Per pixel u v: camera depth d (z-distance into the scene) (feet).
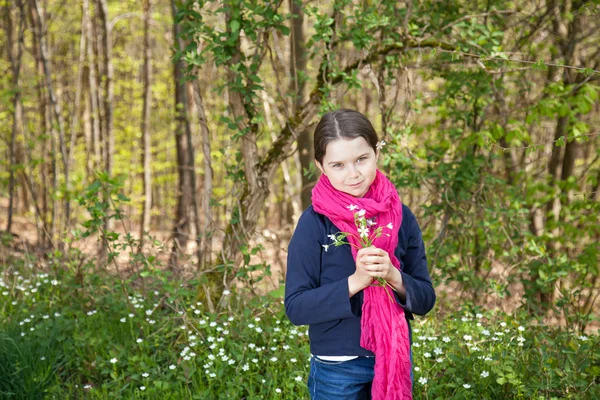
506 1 16.98
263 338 11.97
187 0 12.94
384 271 5.43
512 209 15.23
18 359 11.19
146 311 12.71
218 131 34.88
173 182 55.83
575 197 19.20
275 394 9.84
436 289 16.21
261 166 13.84
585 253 14.57
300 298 5.73
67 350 11.92
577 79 17.58
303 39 20.98
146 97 42.86
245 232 13.51
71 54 49.67
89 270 16.05
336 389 5.99
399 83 15.03
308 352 11.07
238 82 13.14
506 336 11.23
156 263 13.66
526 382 10.13
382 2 14.10
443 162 15.39
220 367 10.69
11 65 32.04
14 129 27.81
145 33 41.27
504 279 14.88
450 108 16.79
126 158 51.67
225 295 13.33
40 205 45.32
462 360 10.26
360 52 13.92
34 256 17.62
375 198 5.92
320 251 5.94
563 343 11.32
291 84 19.72
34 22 32.07
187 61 13.19
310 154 21.54
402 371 5.71
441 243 15.14
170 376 10.58
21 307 14.02
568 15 16.29
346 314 5.58
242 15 13.01
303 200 21.72
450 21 15.28
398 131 15.03
